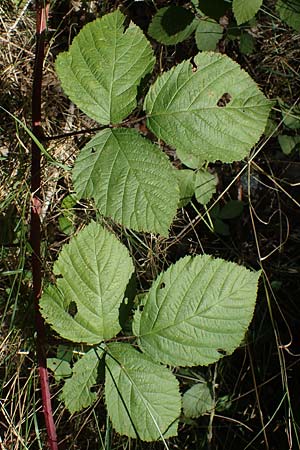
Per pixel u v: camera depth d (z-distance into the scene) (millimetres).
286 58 747
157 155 521
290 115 725
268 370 717
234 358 721
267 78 752
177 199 519
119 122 529
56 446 542
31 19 713
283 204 757
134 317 525
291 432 692
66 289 525
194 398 688
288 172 755
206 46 687
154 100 524
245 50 714
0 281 675
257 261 745
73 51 527
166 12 673
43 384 548
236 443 705
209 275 520
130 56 526
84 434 686
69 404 522
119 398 516
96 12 727
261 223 757
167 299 521
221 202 750
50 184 700
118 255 527
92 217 713
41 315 558
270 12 731
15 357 665
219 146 518
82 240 526
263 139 743
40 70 584
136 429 513
